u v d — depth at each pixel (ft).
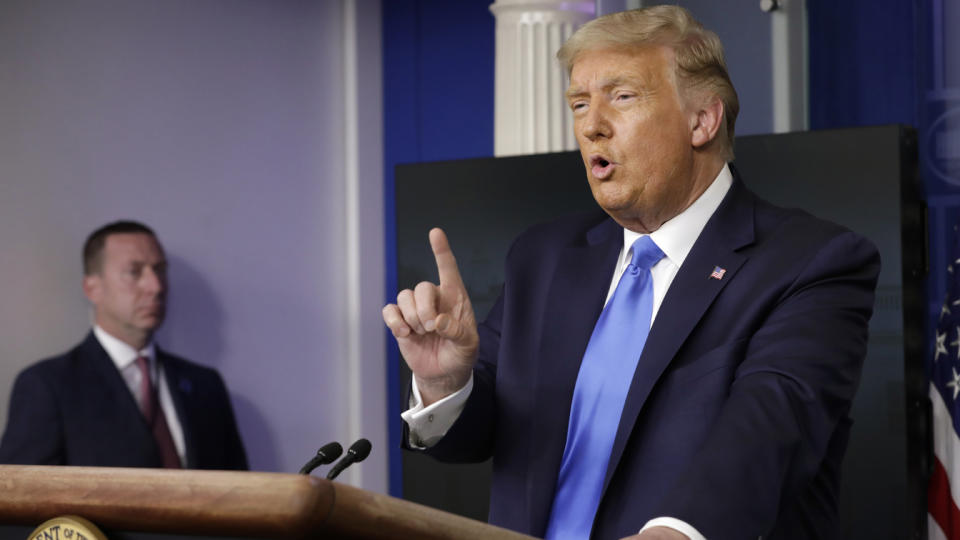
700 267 5.01
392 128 16.08
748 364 4.55
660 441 4.75
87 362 12.65
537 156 10.85
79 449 12.39
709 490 3.76
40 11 13.07
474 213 11.21
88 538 2.71
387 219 16.15
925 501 9.05
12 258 12.71
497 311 6.01
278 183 15.37
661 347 4.86
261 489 2.44
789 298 4.80
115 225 12.90
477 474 11.18
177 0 14.37
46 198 13.03
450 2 15.60
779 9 9.93
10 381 12.60
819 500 4.85
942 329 8.96
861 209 8.87
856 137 8.91
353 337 15.88
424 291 4.92
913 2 9.63
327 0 16.01
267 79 15.31
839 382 4.48
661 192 5.14
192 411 13.35
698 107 5.18
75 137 13.32
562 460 5.10
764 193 9.27
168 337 14.02
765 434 4.05
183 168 14.35
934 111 9.55
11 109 12.77
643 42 5.17
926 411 9.12
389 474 15.98
